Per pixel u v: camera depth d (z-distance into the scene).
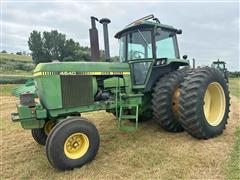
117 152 4.34
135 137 5.12
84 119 3.95
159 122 5.19
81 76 4.43
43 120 4.18
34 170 3.83
